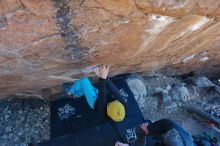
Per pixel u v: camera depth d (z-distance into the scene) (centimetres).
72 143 463
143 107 530
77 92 417
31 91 454
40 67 335
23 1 225
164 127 286
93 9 246
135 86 523
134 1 244
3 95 439
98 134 473
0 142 466
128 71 482
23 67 325
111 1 240
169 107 543
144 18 271
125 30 288
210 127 538
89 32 274
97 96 406
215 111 557
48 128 486
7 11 230
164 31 313
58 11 240
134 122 486
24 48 278
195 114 549
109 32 283
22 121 486
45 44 278
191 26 319
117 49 330
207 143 433
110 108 389
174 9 263
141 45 338
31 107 496
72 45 291
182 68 554
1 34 251
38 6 231
